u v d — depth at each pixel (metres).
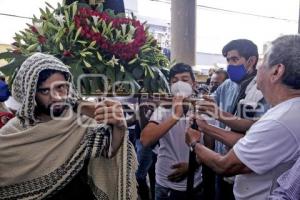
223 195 2.05
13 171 1.17
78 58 1.32
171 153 2.01
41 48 1.35
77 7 1.40
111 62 1.32
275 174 1.19
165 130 1.74
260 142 1.17
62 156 1.19
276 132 1.14
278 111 1.18
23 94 1.15
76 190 1.23
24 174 1.17
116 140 1.20
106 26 1.36
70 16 1.37
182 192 1.95
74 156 1.19
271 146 1.15
